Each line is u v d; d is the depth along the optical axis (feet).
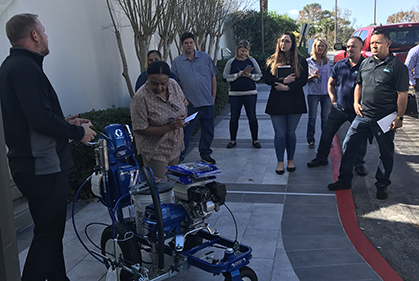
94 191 10.52
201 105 19.90
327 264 11.34
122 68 24.80
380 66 14.92
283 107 18.10
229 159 21.75
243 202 15.94
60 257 9.73
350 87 18.10
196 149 24.14
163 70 10.87
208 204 8.87
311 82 22.29
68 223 14.57
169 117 11.78
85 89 20.76
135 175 10.52
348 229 13.50
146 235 9.55
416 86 25.40
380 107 15.19
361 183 18.20
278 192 16.88
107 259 9.69
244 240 12.82
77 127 9.14
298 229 13.55
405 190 17.31
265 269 11.09
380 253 12.36
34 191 8.87
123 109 20.84
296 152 22.34
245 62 22.90
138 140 12.17
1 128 5.51
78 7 20.17
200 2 33.19
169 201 9.89
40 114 8.32
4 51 15.19
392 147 15.65
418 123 28.89
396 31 32.65
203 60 19.98
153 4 25.57
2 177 5.49
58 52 18.62
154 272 10.02
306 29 48.88
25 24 8.50
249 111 23.12
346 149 16.48
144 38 22.21
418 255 12.22
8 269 5.61
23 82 8.25
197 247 9.52
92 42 21.45
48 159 8.79
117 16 24.17
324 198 16.08
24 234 13.82
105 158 9.94
